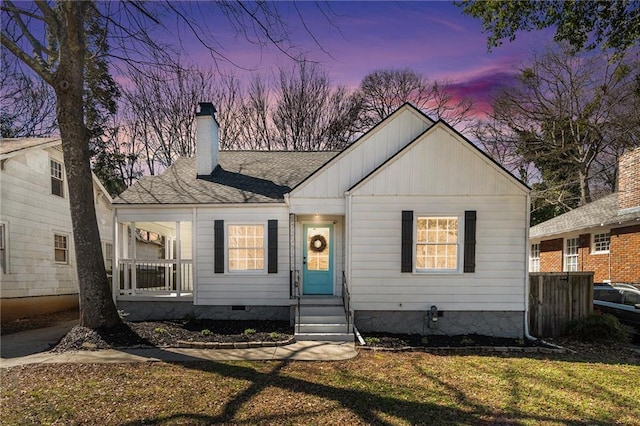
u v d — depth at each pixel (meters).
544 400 5.11
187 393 5.15
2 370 6.16
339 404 4.82
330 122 27.77
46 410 4.59
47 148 13.36
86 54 8.91
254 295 10.48
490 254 9.39
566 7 8.08
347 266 9.52
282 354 7.28
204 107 12.62
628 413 4.73
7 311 11.50
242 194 10.95
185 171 12.91
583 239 16.31
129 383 5.54
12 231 11.70
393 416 4.50
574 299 9.88
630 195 13.54
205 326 9.50
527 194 9.36
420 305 9.41
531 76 26.72
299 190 10.05
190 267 12.21
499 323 9.39
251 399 4.96
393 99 27.95
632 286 10.77
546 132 27.20
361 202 9.54
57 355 7.08
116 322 8.61
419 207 9.47
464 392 5.34
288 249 10.47
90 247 8.48
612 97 24.42
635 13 7.87
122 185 26.16
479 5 8.52
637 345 9.11
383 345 8.12
